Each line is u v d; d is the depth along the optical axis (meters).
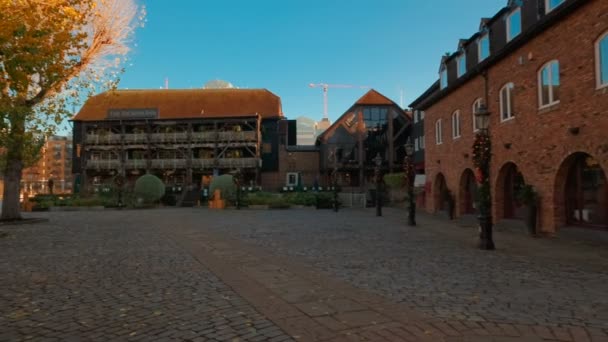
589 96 10.67
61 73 14.38
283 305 5.29
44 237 13.23
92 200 33.91
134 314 5.00
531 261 8.43
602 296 5.65
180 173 47.69
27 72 11.55
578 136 11.12
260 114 48.38
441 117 21.70
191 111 48.53
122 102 49.81
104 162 46.72
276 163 47.97
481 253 9.55
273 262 8.52
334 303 5.38
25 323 4.71
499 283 6.48
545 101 12.81
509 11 14.91
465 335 4.18
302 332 4.29
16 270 7.80
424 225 16.77
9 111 12.57
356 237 12.87
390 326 4.46
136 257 9.23
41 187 71.75
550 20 11.88
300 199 33.06
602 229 10.89
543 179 12.77
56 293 6.06
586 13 10.77
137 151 48.06
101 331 4.43
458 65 19.62
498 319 4.68
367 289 6.15
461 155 19.02
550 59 12.34
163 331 4.38
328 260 8.73
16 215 19.05
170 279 6.95
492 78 16.05
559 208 12.27
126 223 18.75
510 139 14.71
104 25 18.19
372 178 45.91
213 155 47.56
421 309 5.09
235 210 30.12
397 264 8.21
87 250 10.35
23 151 17.67
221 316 4.86
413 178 17.16
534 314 4.86
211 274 7.34
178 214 25.72
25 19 11.28
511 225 14.88
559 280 6.66
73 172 48.56
